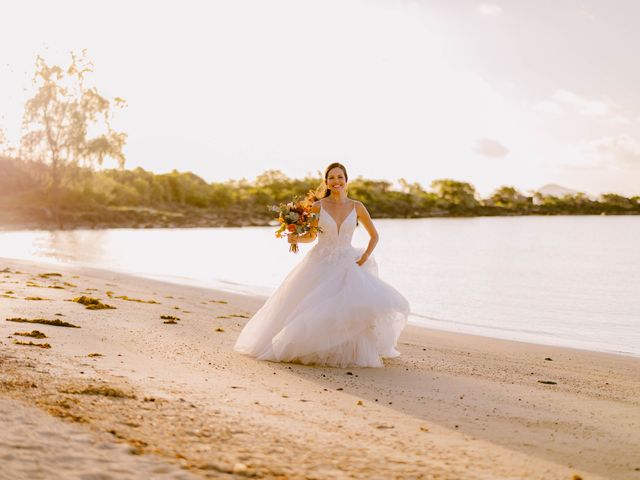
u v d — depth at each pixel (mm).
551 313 14383
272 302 6691
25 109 62219
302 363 6305
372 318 6262
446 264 30359
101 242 40188
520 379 6328
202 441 3482
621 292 19156
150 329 7625
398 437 3900
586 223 123688
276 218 6668
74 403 3963
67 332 6766
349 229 6629
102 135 64375
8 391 4090
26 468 2826
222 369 5699
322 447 3555
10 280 12555
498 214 190500
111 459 3047
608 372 7164
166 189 102500
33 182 70312
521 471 3389
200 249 37719
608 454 3816
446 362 7125
